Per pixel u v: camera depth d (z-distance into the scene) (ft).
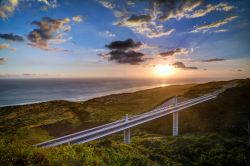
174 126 196.65
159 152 124.98
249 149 126.62
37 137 215.92
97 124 280.10
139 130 226.17
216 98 254.27
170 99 337.72
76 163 30.37
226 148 128.77
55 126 273.54
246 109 215.92
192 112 231.09
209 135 157.69
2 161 25.63
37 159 28.78
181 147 133.90
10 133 219.61
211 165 107.96
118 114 348.38
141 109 393.09
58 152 36.01
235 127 184.44
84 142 110.32
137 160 54.60
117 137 193.26
